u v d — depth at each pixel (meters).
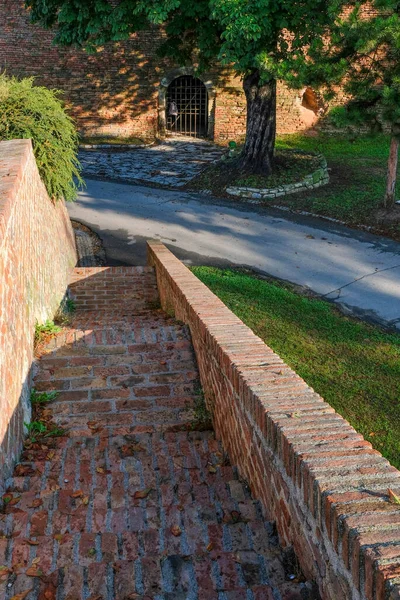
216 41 17.91
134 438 5.18
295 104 25.31
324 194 18.61
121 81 25.62
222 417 4.85
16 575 2.95
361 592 2.08
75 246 15.07
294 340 9.77
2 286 4.99
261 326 10.27
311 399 3.43
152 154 24.25
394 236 15.63
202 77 25.38
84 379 6.18
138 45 25.16
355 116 14.09
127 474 4.36
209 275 13.10
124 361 6.49
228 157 21.94
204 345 5.56
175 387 6.08
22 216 6.75
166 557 2.92
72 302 10.94
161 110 26.02
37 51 25.16
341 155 22.78
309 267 13.96
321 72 14.13
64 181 10.95
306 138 25.11
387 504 2.27
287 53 16.44
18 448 4.87
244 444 4.00
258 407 3.43
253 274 13.64
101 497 3.98
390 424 7.42
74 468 4.51
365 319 11.29
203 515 3.58
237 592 2.65
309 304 11.49
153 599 2.63
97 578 2.80
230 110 25.47
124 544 3.21
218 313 5.88
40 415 5.62
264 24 15.27
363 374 8.69
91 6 17.17
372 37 13.00
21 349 5.73
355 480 2.47
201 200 19.06
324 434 2.94
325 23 15.49
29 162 8.42
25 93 10.79
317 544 2.57
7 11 24.62
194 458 4.66
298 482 2.76
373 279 13.16
